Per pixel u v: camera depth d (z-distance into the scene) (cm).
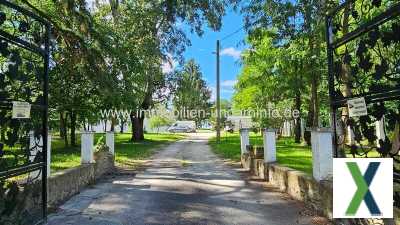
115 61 1794
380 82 616
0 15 636
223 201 993
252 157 1544
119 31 2528
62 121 2698
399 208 547
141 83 2634
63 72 1828
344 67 739
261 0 1706
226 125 6481
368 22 574
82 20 1407
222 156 2280
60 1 1369
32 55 829
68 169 1098
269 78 2730
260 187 1187
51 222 789
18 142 703
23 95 725
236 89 4003
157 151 2730
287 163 1426
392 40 535
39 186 764
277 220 807
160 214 864
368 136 611
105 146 1576
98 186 1221
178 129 7262
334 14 711
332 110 717
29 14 707
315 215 830
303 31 1636
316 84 2202
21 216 698
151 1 2569
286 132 4456
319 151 839
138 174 1512
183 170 1642
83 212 874
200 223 795
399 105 545
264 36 1847
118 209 907
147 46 2628
